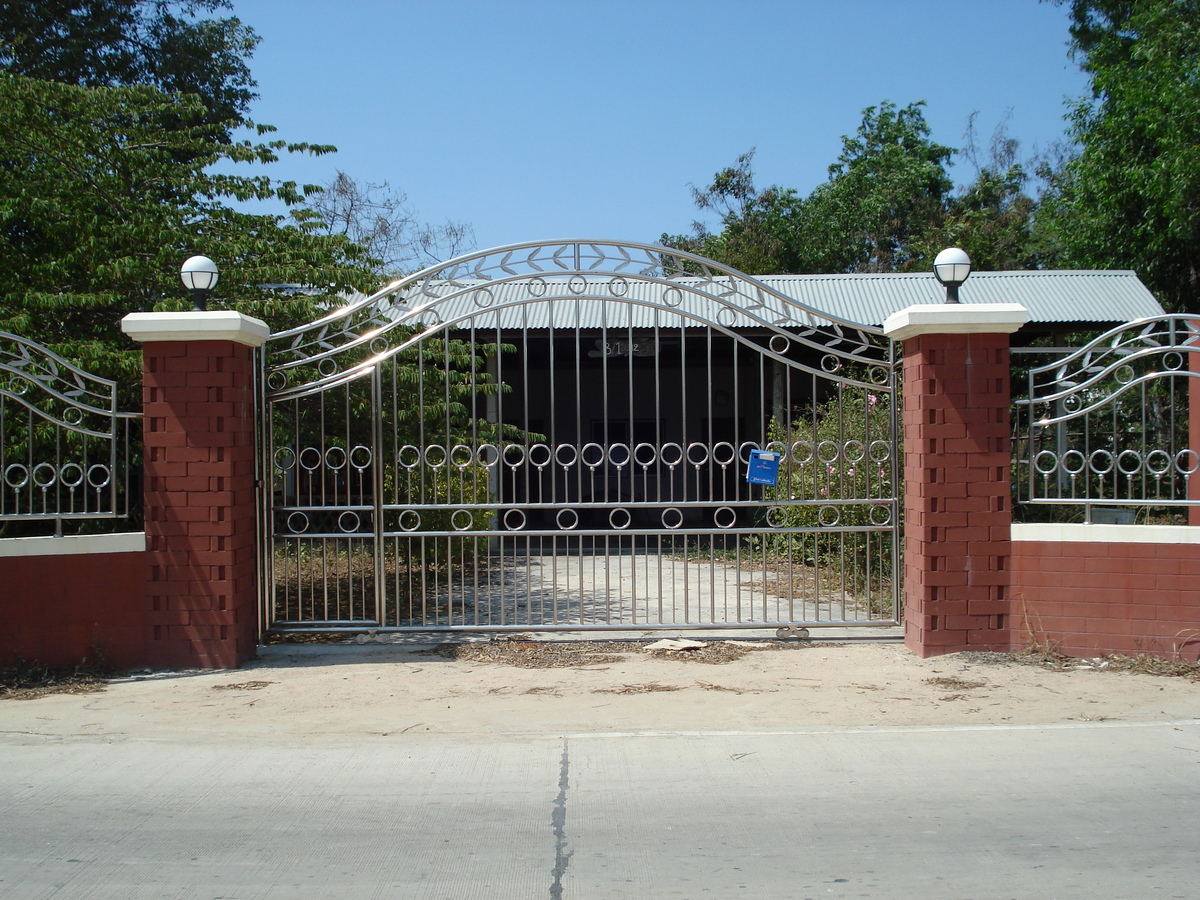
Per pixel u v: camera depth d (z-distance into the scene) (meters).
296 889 3.51
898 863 3.67
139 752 5.03
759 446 7.45
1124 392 6.69
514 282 7.24
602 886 3.51
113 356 8.19
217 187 10.53
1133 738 5.11
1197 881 3.52
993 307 6.61
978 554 6.73
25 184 9.52
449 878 3.59
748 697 5.95
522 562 13.12
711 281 7.35
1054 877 3.55
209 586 6.63
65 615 6.48
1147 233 17.30
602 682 6.34
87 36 19.47
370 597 9.66
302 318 9.34
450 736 5.25
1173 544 6.50
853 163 32.75
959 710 5.62
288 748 5.08
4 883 3.58
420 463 7.25
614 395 18.14
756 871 3.61
